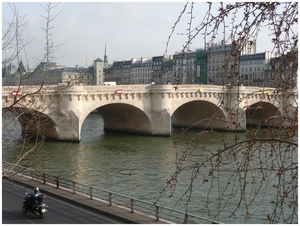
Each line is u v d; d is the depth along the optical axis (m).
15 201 24.97
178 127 95.00
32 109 21.28
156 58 157.38
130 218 20.89
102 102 66.19
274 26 9.89
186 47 10.16
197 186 33.59
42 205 21.78
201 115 87.75
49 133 63.78
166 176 38.28
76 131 61.78
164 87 71.62
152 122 72.88
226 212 27.08
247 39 10.13
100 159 47.41
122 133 79.31
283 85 10.48
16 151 50.28
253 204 28.02
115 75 179.50
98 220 21.17
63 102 60.53
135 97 70.62
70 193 25.92
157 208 20.53
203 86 77.31
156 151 53.59
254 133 10.89
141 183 35.69
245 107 11.62
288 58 9.94
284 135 10.76
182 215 26.80
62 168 42.16
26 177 30.72
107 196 29.53
